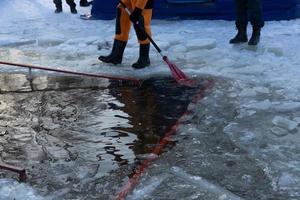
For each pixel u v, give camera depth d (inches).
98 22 359.6
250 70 236.1
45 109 201.3
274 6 329.4
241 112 189.6
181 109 196.9
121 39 255.4
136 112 195.8
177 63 255.8
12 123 187.8
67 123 187.0
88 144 168.7
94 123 186.2
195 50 275.4
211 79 229.3
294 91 209.2
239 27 280.2
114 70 248.8
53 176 146.7
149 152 161.2
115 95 215.9
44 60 267.3
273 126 176.6
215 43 281.9
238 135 170.4
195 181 141.6
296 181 140.9
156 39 295.4
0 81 235.5
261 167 148.8
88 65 257.0
